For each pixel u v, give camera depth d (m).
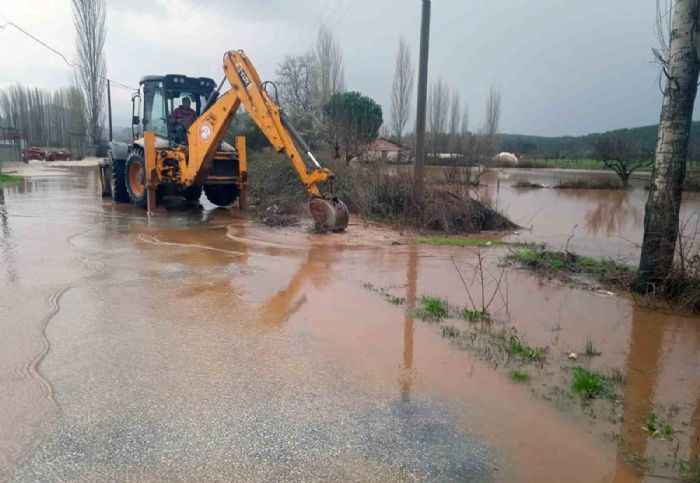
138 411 3.26
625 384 3.81
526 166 46.47
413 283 6.44
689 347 4.54
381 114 26.25
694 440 3.09
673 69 5.79
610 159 27.00
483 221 11.16
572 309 5.56
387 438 3.04
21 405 3.29
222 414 3.26
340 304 5.54
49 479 2.61
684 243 6.62
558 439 3.08
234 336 4.56
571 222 13.16
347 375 3.85
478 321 5.10
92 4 39.09
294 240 9.02
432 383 3.76
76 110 49.12
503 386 3.74
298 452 2.89
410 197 11.20
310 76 30.03
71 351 4.14
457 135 33.25
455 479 2.70
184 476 2.66
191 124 12.24
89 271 6.55
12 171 26.27
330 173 9.80
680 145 5.84
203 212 12.12
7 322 4.72
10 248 7.73
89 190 16.78
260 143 19.08
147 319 4.93
